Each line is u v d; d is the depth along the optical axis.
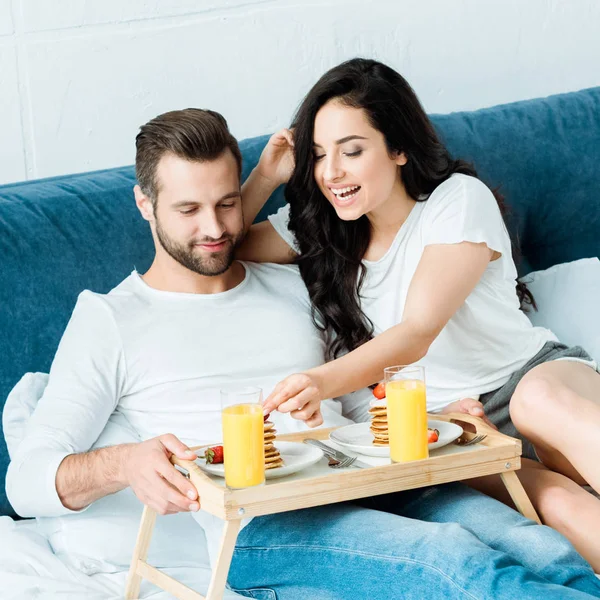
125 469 1.73
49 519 1.94
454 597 1.51
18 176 2.62
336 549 1.67
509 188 2.65
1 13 2.54
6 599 1.71
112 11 2.64
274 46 2.80
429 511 1.80
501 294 2.16
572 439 1.81
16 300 2.15
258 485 1.57
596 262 2.60
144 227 2.29
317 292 2.21
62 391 1.97
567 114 2.78
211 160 2.01
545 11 3.07
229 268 2.16
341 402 2.24
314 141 2.10
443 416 1.96
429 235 2.08
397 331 1.93
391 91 2.06
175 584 1.68
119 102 2.68
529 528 1.68
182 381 2.03
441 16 2.96
